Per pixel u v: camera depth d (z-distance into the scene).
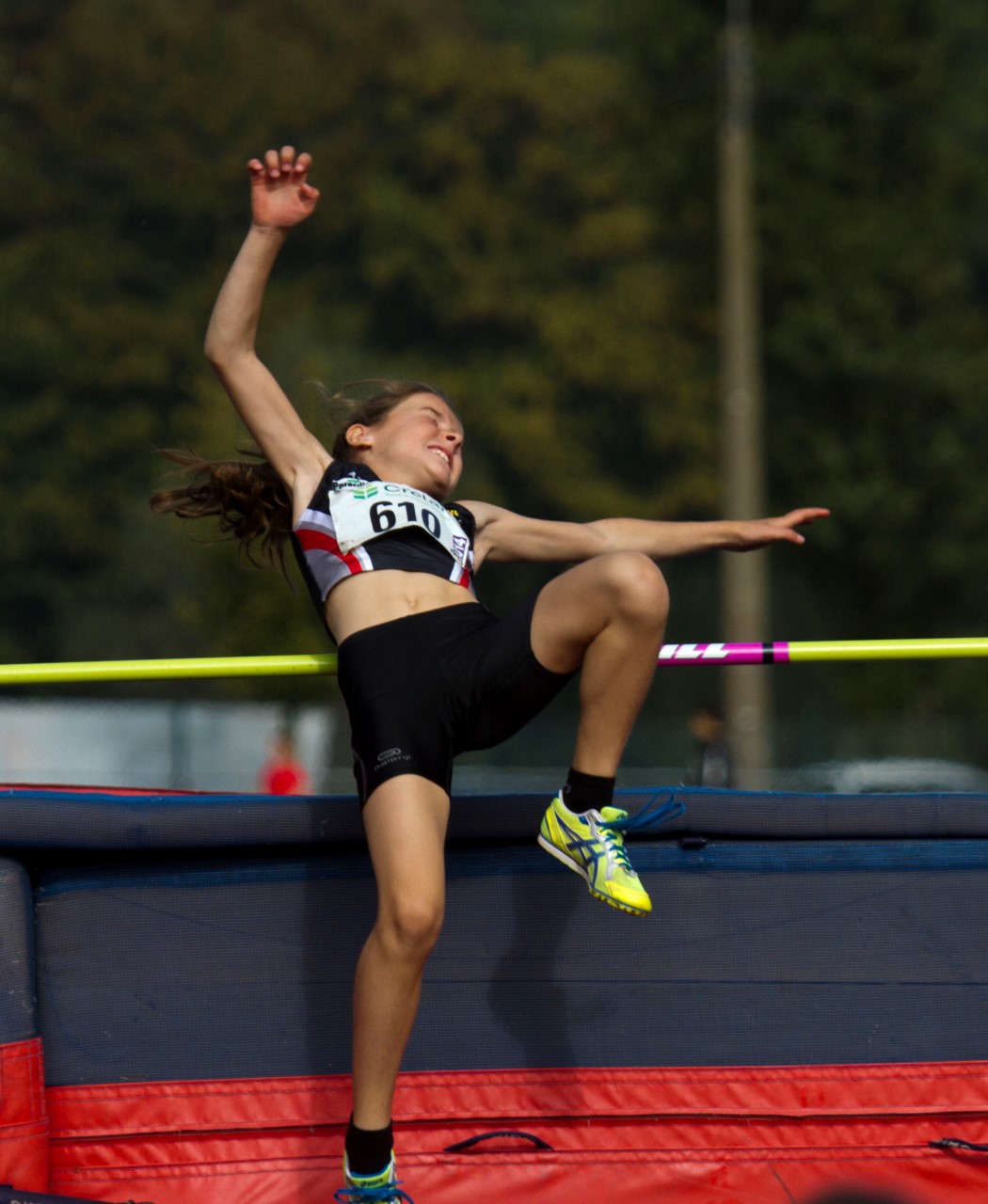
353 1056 10.95
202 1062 11.87
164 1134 11.74
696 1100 11.98
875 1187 11.76
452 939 12.09
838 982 12.14
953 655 13.19
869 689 89.50
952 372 92.44
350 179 118.44
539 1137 11.88
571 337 113.12
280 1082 11.87
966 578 92.75
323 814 11.93
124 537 108.25
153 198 119.19
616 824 11.24
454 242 115.00
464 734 11.49
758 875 12.23
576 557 13.90
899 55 94.94
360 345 115.50
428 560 12.23
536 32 146.12
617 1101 11.96
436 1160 11.77
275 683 54.69
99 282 117.69
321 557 12.23
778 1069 12.04
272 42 124.44
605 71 121.88
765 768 50.28
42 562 114.56
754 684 49.31
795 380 94.25
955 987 12.18
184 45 123.12
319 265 118.25
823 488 92.12
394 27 126.81
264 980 11.98
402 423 13.32
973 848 12.29
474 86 120.75
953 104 100.81
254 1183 11.66
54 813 11.59
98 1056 11.82
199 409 106.62
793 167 95.00
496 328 118.12
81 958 11.91
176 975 11.95
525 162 119.19
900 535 92.44
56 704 51.56
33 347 114.50
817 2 95.69
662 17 98.44
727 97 54.78
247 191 119.31
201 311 116.88
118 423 114.56
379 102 122.56
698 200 97.38
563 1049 12.00
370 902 12.05
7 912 11.52
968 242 123.69
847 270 93.50
